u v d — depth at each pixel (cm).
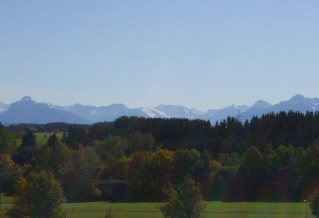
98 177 11081
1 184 10988
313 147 10806
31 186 5553
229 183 10350
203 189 10438
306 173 10038
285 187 10125
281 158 10512
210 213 6988
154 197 10538
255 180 10275
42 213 5538
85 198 10175
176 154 11056
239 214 6869
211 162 11000
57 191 5603
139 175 10738
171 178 10744
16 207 5628
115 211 7512
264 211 7225
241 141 14888
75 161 10906
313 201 5853
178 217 5088
